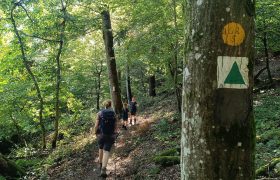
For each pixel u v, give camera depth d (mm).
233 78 2555
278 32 15773
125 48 15547
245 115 2588
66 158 13477
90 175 10383
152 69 17875
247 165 2596
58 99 17266
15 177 11172
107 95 29656
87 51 27438
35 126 17969
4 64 17328
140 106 26406
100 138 9414
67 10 17859
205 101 2594
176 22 13398
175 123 14633
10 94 16375
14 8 15727
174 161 9078
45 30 16516
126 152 12211
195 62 2643
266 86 16547
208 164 2586
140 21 13609
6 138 18453
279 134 8891
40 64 17641
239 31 2551
